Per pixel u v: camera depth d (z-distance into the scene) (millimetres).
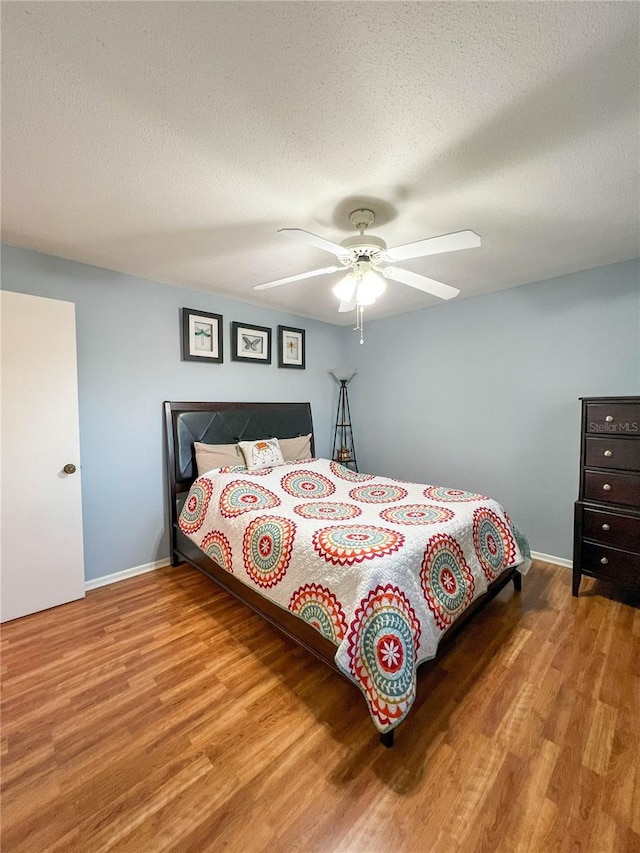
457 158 1396
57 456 2273
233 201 1690
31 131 1239
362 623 1399
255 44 948
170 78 1043
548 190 1610
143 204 1711
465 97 1114
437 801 1153
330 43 946
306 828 1087
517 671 1716
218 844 1049
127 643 1946
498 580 2211
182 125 1223
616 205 1740
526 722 1439
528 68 1018
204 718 1476
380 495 2592
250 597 2092
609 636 1966
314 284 2852
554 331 2795
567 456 2795
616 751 1308
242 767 1271
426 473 3660
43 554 2244
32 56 970
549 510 2904
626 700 1535
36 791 1188
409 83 1064
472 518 2074
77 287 2418
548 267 2568
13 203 1704
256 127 1232
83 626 2096
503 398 3100
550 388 2844
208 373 3139
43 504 2236
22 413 2150
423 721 1452
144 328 2740
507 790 1182
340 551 1596
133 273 2621
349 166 1444
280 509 2240
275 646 1929
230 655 1856
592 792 1170
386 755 1311
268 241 2100
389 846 1039
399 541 1682
